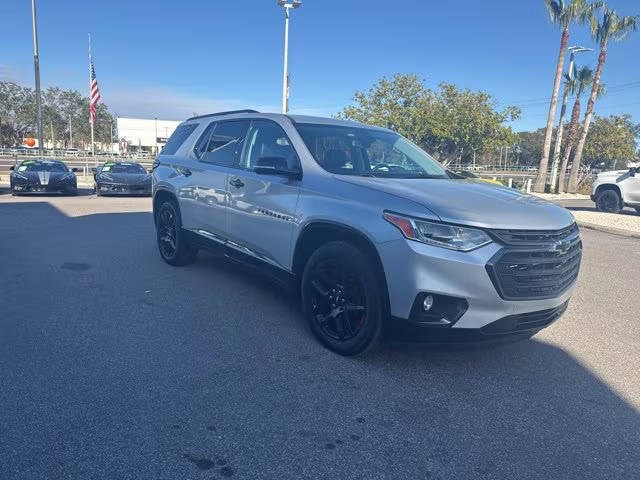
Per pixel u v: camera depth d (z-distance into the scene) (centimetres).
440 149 3491
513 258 338
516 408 339
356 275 374
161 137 7481
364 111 3375
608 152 4744
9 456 263
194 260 684
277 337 436
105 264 668
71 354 387
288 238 438
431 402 340
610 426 323
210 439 286
